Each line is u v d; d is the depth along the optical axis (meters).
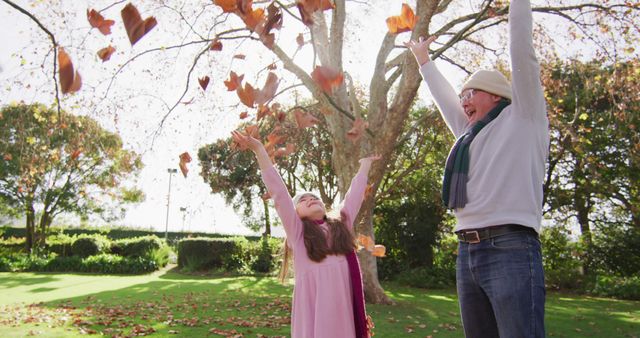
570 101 13.84
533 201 1.82
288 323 7.16
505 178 1.83
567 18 9.44
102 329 6.40
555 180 17.27
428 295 12.66
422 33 7.56
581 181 16.45
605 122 14.52
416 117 16.20
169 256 21.61
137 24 1.50
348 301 2.73
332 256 2.78
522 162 1.83
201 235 29.55
